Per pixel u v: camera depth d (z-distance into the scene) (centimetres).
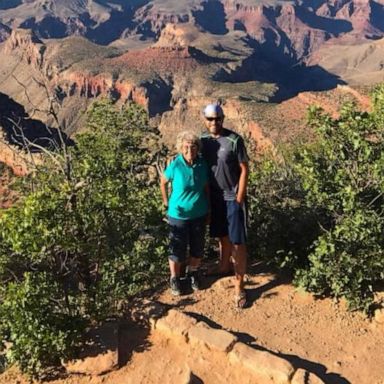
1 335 395
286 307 441
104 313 427
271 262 502
